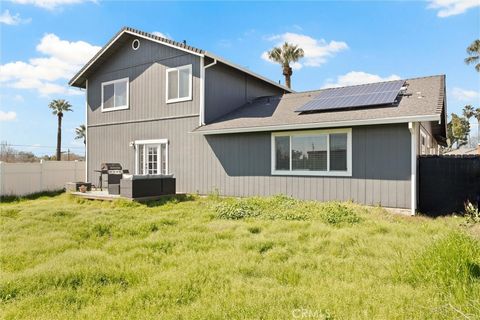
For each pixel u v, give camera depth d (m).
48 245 5.17
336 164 8.89
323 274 3.78
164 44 12.45
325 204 7.95
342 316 2.72
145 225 6.43
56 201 11.29
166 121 12.70
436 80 10.49
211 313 2.82
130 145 13.82
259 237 5.41
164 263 4.24
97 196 10.55
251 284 3.50
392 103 8.75
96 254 4.64
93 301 3.22
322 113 9.64
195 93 11.89
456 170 8.35
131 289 3.46
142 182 9.96
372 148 8.32
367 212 7.49
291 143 9.67
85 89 15.79
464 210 8.11
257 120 10.55
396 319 2.64
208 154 11.55
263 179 10.23
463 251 3.47
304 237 5.41
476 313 2.62
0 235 5.86
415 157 7.77
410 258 3.89
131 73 13.85
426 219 7.16
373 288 3.29
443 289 3.11
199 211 8.12
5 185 12.79
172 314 2.84
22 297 3.31
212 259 4.30
